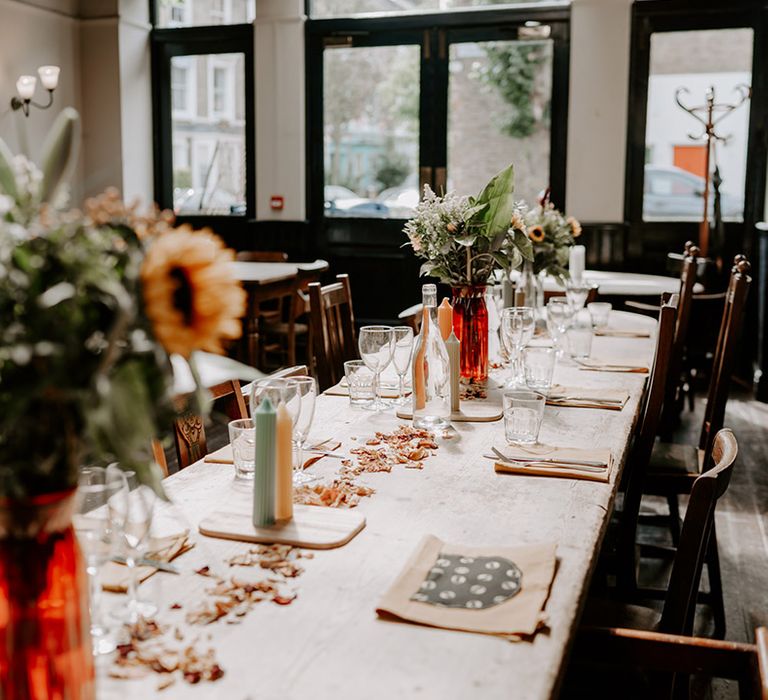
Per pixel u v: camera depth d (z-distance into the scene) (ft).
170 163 27.58
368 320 26.00
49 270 2.83
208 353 3.26
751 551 11.89
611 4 22.81
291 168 25.89
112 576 4.32
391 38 24.73
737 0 21.95
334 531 4.99
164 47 27.09
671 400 12.26
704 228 21.77
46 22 25.38
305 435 6.10
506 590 4.26
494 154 24.49
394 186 25.39
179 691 3.41
